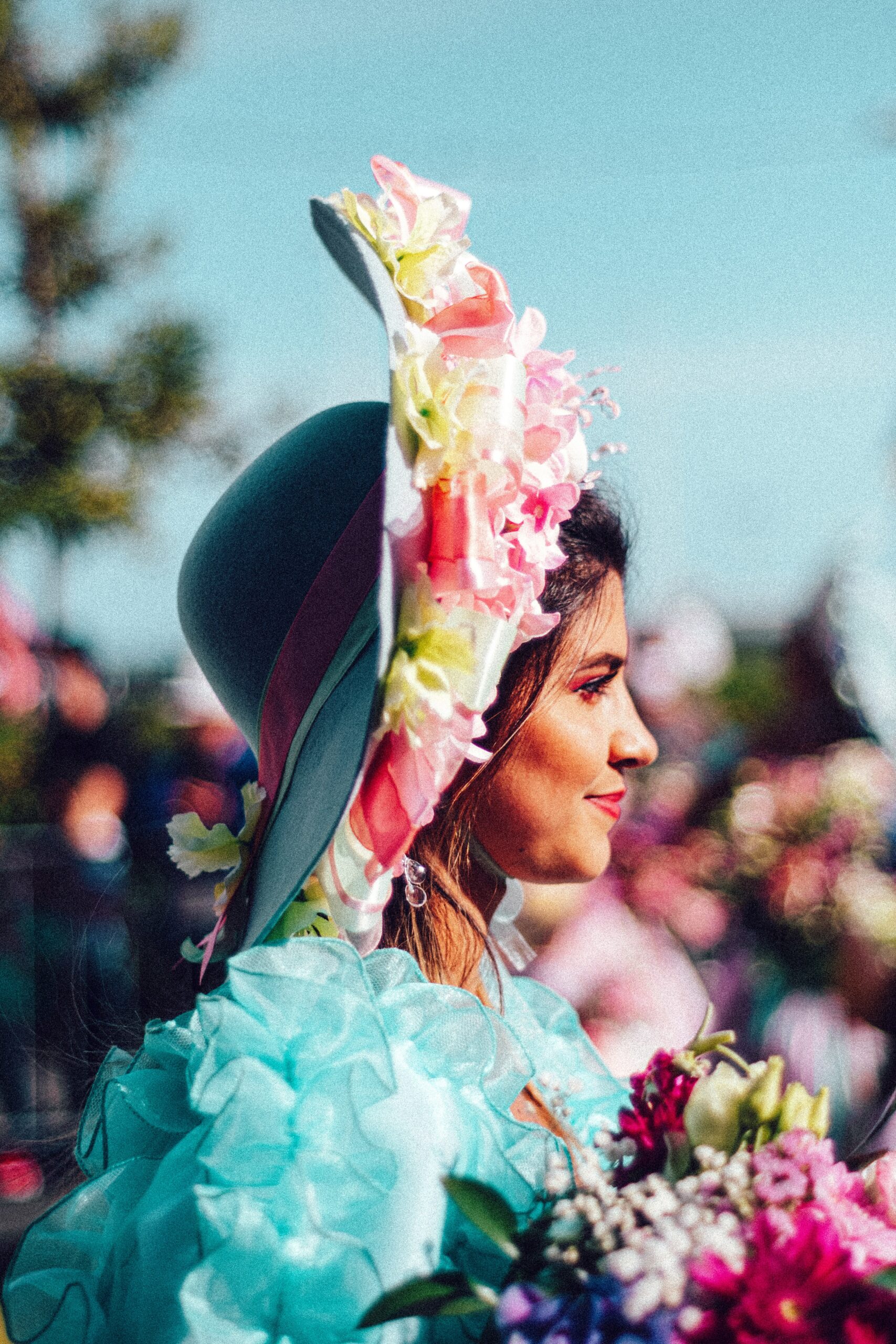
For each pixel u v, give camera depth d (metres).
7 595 5.38
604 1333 0.96
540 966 3.73
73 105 5.93
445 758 1.14
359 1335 1.00
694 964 4.21
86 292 6.04
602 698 1.38
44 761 5.25
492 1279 1.08
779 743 4.44
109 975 3.90
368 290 1.20
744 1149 1.09
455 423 1.13
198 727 5.95
